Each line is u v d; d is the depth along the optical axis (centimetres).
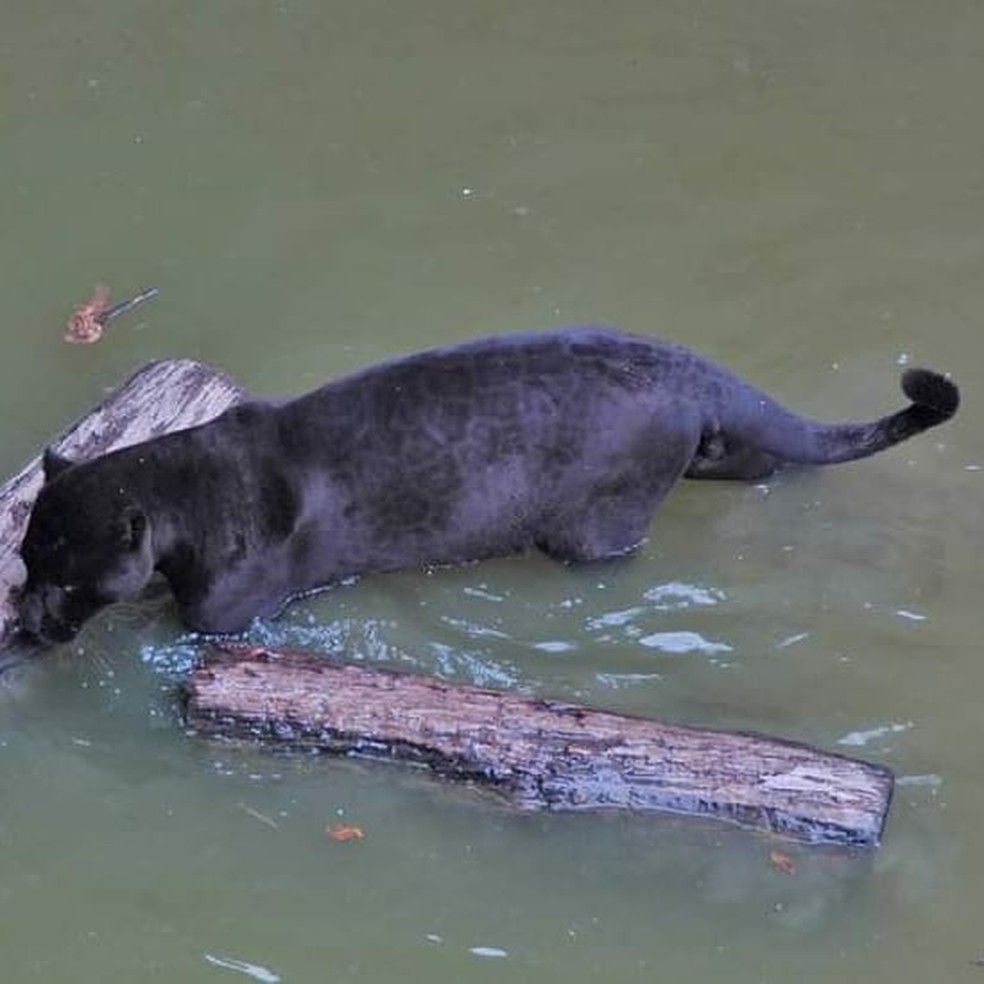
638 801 1297
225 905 1270
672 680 1414
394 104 1988
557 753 1304
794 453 1475
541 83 2012
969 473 1567
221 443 1408
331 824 1319
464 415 1405
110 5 2117
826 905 1262
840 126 1952
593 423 1408
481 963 1235
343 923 1259
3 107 1980
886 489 1552
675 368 1434
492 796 1311
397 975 1228
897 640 1437
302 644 1436
